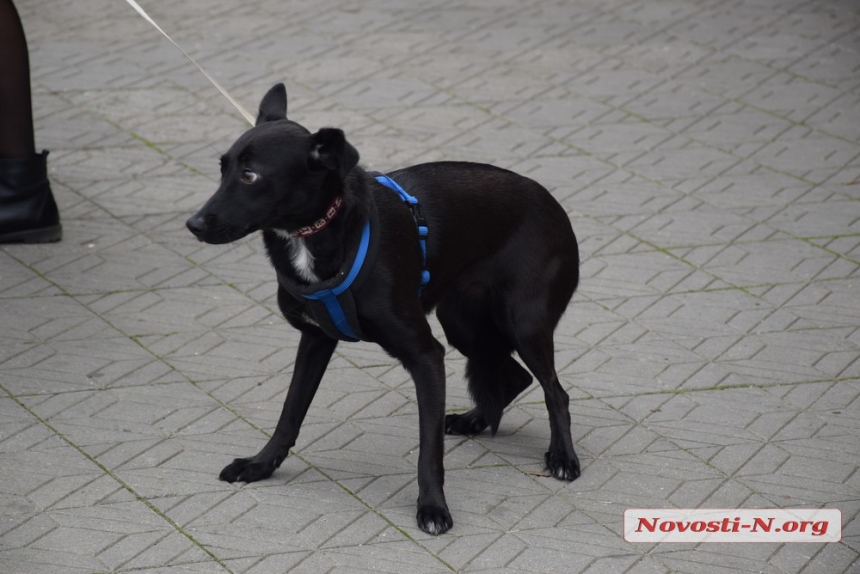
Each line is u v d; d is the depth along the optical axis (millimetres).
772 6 12188
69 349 6152
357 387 5918
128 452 5234
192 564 4438
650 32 11414
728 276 7137
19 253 7211
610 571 4484
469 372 5375
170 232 7586
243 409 5664
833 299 6867
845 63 10633
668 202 8102
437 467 4738
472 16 11820
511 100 9773
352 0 12234
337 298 4555
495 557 4555
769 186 8344
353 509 4863
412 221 4727
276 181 4305
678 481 5133
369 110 9477
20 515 4711
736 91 10016
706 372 6098
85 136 8953
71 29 11211
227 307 6703
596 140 9062
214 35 11117
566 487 5090
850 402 5812
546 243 5102
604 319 6637
